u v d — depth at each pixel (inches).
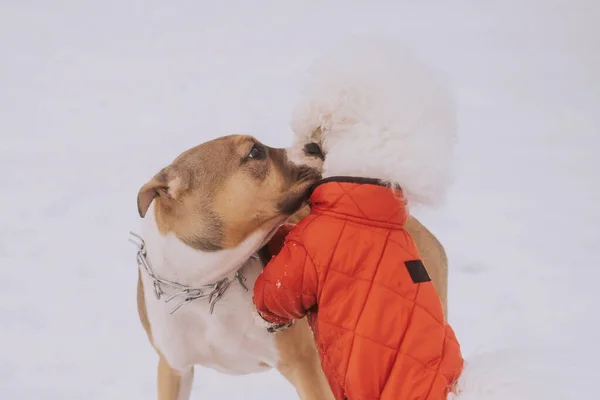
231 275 147.9
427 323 124.7
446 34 589.3
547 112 434.0
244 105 427.5
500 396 110.6
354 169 129.8
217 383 204.7
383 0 700.0
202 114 416.2
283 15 657.6
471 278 249.9
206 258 142.5
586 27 605.3
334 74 133.6
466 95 462.0
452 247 271.9
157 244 144.2
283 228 155.2
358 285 127.0
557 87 475.5
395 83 129.3
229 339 153.1
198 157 142.4
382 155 127.3
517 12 654.5
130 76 495.8
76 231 283.7
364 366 123.3
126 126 401.7
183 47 567.5
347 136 131.3
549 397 111.3
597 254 267.3
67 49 560.1
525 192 327.0
